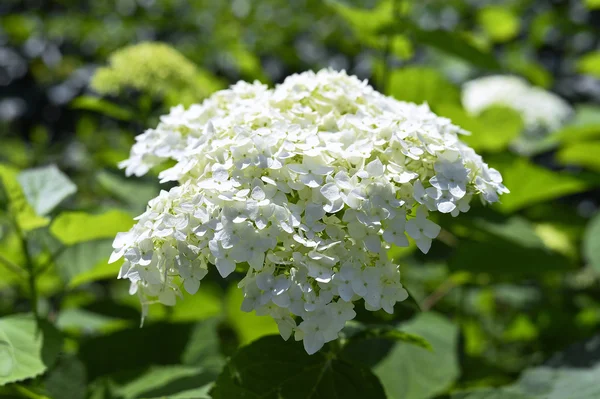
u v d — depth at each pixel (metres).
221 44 1.60
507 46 1.47
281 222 0.61
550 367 0.81
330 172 0.63
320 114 0.69
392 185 0.63
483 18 1.38
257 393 0.67
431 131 0.66
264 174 0.64
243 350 0.68
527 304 1.09
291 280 0.60
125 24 1.75
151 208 0.64
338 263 0.62
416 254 1.06
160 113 1.00
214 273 0.89
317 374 0.68
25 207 0.78
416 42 1.04
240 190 0.62
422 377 0.81
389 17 1.02
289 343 0.69
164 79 0.96
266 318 0.87
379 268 0.62
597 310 1.08
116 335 0.83
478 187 0.65
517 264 0.91
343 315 0.60
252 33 1.70
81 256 0.86
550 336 1.06
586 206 1.41
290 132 0.65
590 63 1.27
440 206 0.63
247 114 0.67
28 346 0.71
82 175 1.44
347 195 0.62
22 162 1.45
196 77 1.03
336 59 1.72
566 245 1.07
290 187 0.63
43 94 1.78
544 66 1.61
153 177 0.97
